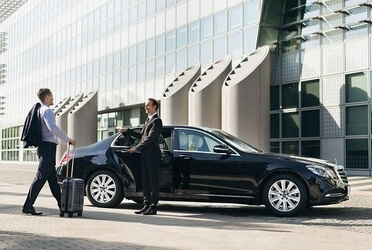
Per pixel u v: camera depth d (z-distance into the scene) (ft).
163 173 29.53
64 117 114.52
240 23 74.74
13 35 188.75
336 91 64.49
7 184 52.54
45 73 155.74
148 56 100.01
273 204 27.76
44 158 26.45
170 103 74.90
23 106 176.04
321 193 27.09
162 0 95.35
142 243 18.88
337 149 64.03
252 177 28.02
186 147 29.60
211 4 81.56
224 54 78.23
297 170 27.27
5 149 194.70
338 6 64.69
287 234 21.45
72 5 136.36
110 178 30.76
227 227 23.20
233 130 62.34
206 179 28.84
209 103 67.67
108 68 116.06
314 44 67.77
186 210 30.53
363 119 61.16
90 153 31.35
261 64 63.72
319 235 21.29
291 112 70.33
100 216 26.55
